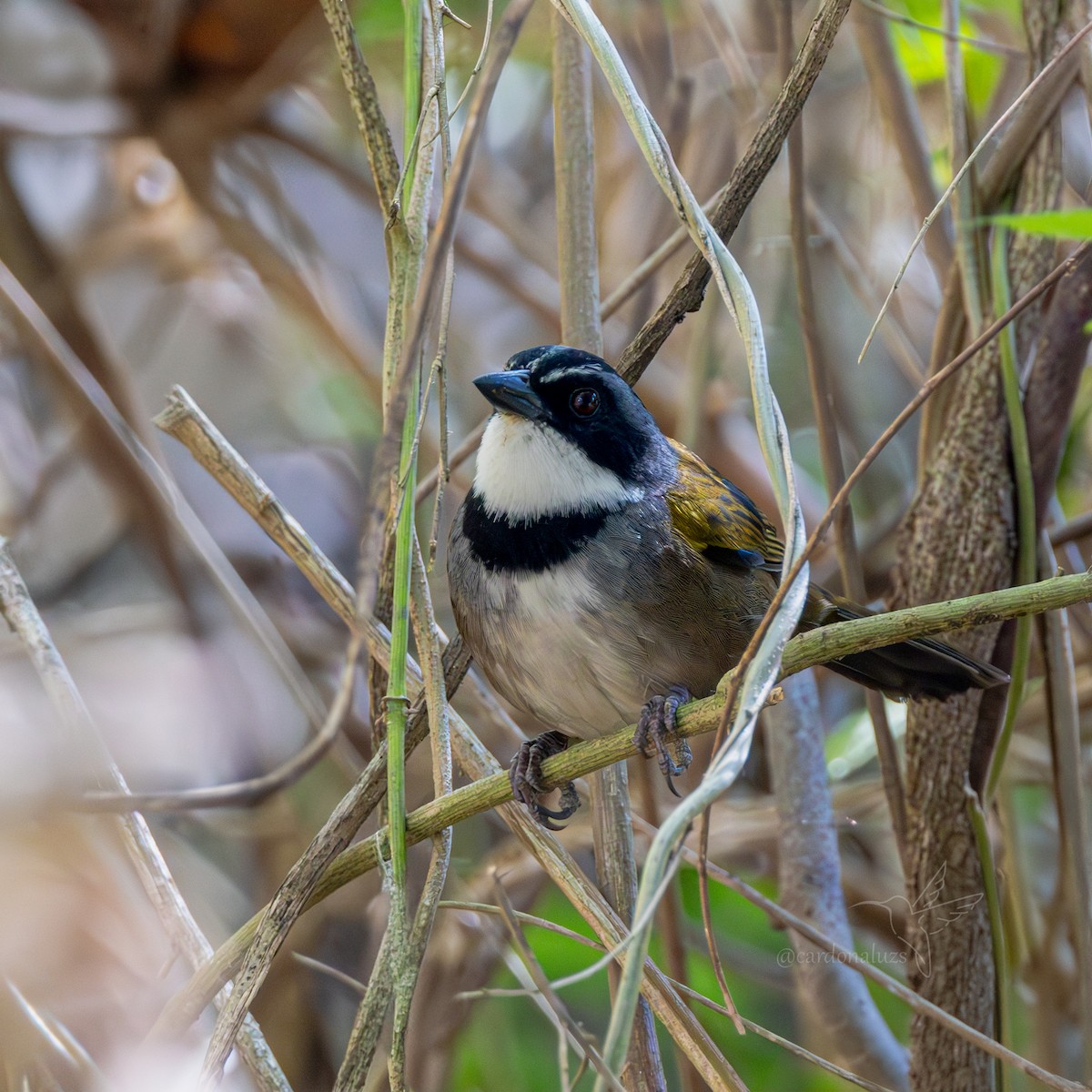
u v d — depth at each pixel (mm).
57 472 12203
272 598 13344
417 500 8508
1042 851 11242
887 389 14086
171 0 11242
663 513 8109
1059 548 9344
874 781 11070
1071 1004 9195
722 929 11453
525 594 7941
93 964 7875
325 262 13602
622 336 12883
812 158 12570
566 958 11539
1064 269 6074
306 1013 10445
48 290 11797
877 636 5535
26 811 7168
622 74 6098
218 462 7402
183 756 11453
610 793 7711
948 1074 7980
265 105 12625
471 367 14078
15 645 10258
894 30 9758
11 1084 6867
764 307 12758
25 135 11797
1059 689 8016
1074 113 9094
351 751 11281
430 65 6402
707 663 8133
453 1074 10328
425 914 6242
